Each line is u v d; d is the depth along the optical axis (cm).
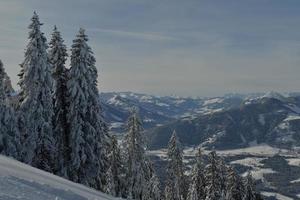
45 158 3744
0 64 3988
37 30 3703
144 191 5066
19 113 3688
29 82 3672
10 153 3666
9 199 1064
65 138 3834
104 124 3884
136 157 5012
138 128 5056
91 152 3728
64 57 3925
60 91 3872
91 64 3791
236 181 5641
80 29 3759
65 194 1391
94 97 3762
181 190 5888
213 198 5509
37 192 1247
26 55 3703
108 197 1995
